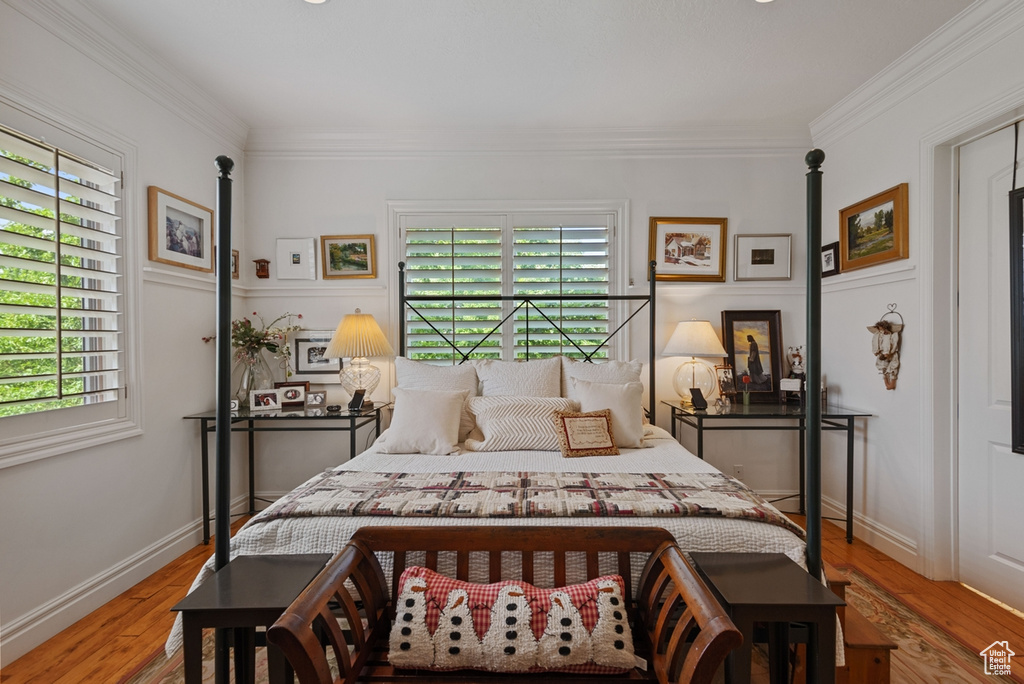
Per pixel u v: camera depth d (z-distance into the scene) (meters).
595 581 1.36
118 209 2.34
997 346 2.19
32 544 1.90
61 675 1.73
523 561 1.45
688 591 1.14
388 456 2.43
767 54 2.48
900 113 2.62
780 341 3.43
